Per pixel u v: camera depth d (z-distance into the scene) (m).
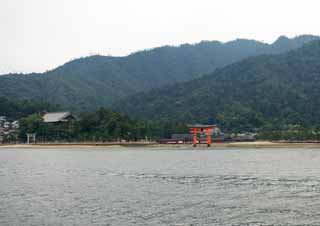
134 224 55.03
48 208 65.06
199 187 85.88
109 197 74.38
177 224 54.81
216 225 54.12
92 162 150.62
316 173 108.88
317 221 55.50
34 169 126.31
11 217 59.38
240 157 172.88
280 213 60.16
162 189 83.50
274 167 126.56
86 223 55.75
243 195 75.38
